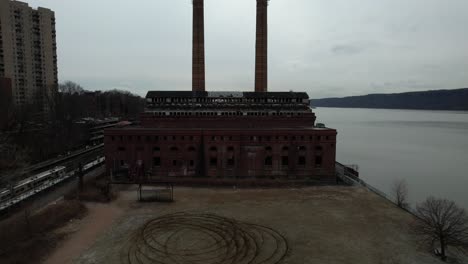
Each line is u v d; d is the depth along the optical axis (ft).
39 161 276.00
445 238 123.95
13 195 176.04
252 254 122.62
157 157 234.99
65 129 339.98
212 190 211.00
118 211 169.48
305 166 238.68
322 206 180.14
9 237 130.62
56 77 490.08
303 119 279.69
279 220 158.30
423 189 276.00
